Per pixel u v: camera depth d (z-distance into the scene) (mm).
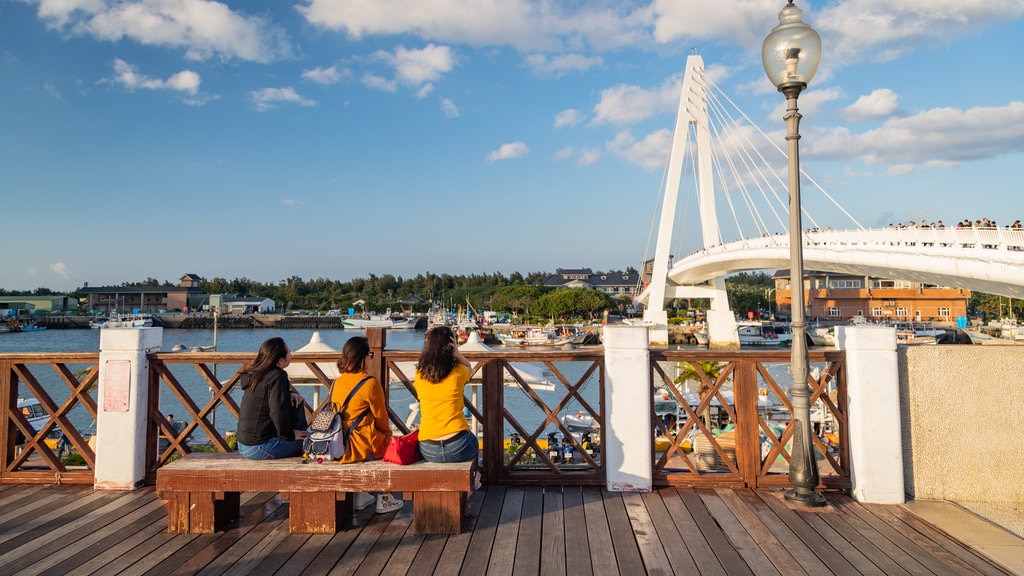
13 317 98688
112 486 4504
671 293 58000
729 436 7516
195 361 4609
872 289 70562
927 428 4395
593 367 4691
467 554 3371
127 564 3230
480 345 11602
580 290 89875
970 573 3166
